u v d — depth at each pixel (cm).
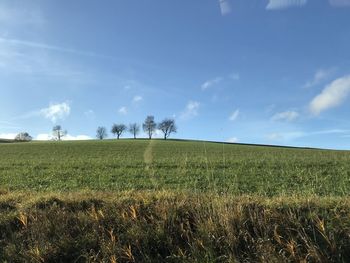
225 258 817
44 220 980
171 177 2412
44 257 880
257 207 927
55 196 1118
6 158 4344
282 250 805
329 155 4116
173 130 8806
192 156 3866
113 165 3142
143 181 2336
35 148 5947
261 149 5688
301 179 2250
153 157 3750
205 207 950
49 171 2961
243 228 867
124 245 877
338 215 859
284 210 909
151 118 8906
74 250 892
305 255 785
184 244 873
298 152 4938
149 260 841
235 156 3875
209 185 1939
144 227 916
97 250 887
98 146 5931
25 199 1136
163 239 883
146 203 1000
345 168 2720
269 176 2392
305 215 884
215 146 5950
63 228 945
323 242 812
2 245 940
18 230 984
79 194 1150
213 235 859
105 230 930
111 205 1013
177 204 972
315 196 1013
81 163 3369
